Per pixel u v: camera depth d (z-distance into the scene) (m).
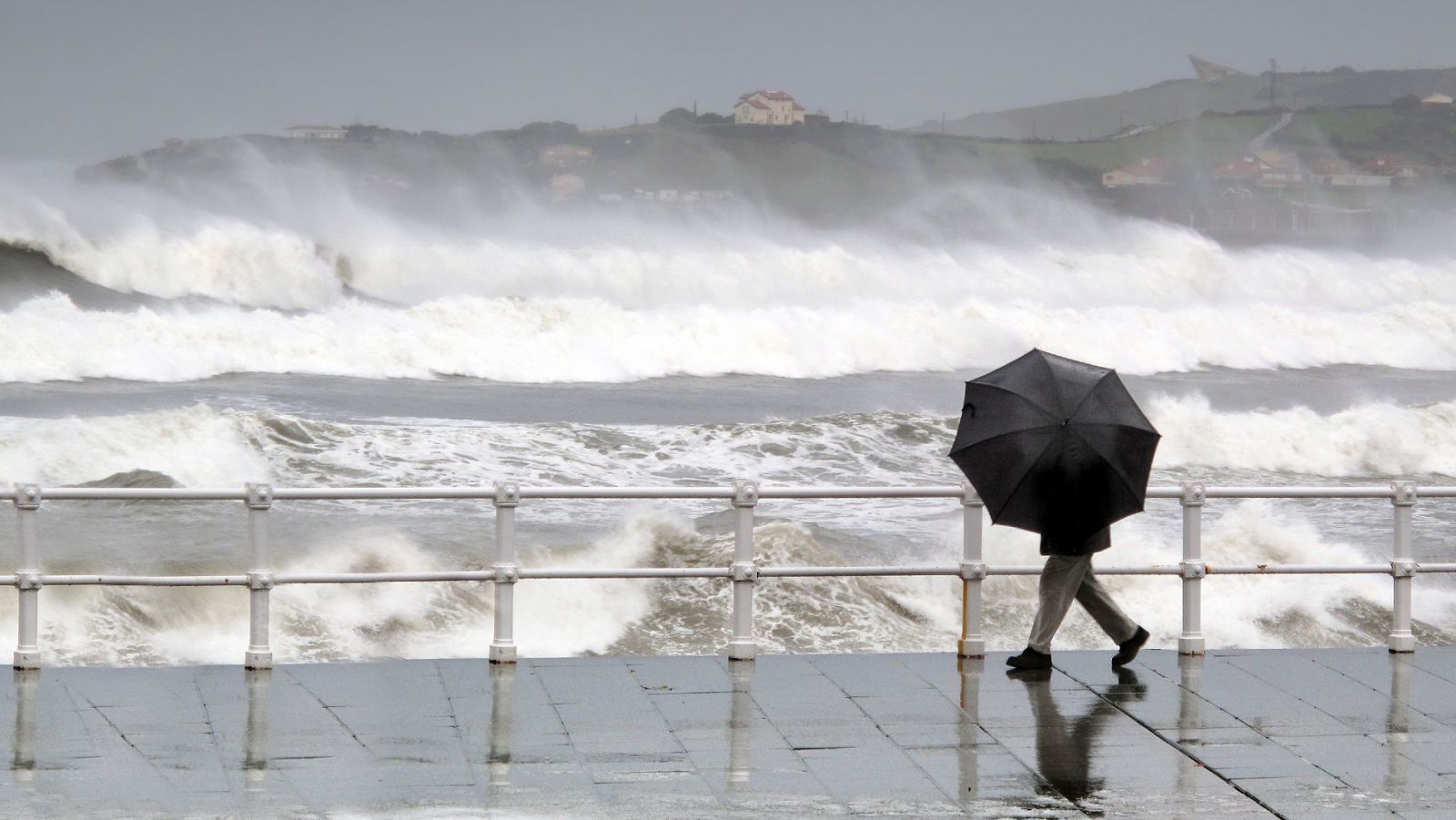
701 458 58.94
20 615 22.88
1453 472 67.94
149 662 30.86
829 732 20.12
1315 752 19.36
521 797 17.31
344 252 122.62
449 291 125.81
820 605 36.00
